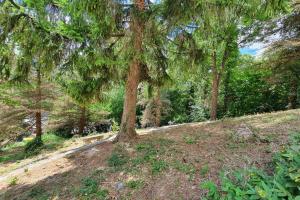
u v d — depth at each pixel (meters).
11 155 12.98
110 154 6.74
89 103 7.80
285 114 8.24
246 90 17.92
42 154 11.74
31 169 7.77
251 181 3.12
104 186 5.36
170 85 8.39
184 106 22.45
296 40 11.39
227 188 3.01
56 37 5.32
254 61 14.18
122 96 22.75
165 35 6.22
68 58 5.64
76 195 5.30
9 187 6.75
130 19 5.72
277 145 5.23
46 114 16.36
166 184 4.90
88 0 4.90
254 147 5.45
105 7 5.10
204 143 6.38
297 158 3.03
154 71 8.14
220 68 14.09
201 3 4.97
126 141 7.44
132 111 7.77
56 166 7.27
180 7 5.12
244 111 17.94
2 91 11.77
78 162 7.03
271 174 4.06
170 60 7.85
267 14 5.35
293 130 6.05
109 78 7.34
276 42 12.00
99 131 21.59
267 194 2.47
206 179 4.64
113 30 5.83
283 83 14.38
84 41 5.43
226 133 6.95
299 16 11.52
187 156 5.71
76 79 7.11
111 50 6.11
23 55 5.68
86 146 9.88
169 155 5.96
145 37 5.84
